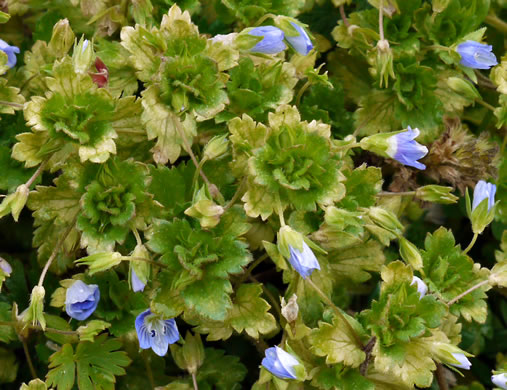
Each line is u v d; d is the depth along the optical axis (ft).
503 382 0.78
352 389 0.78
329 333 0.78
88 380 0.79
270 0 0.86
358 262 0.82
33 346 0.85
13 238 0.87
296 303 0.77
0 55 0.80
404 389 0.80
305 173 0.77
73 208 0.78
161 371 0.84
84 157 0.76
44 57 0.84
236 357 0.84
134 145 0.81
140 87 0.85
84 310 0.78
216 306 0.76
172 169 0.79
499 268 0.80
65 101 0.77
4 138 0.84
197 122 0.82
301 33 0.81
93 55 0.78
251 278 0.82
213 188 0.78
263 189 0.77
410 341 0.76
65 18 0.85
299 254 0.75
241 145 0.77
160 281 0.77
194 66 0.78
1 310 0.81
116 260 0.75
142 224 0.78
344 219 0.76
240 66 0.81
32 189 0.82
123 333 0.80
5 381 0.84
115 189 0.77
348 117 0.87
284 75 0.82
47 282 0.83
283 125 0.77
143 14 0.82
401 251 0.79
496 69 0.87
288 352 0.76
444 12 0.87
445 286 0.81
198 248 0.76
